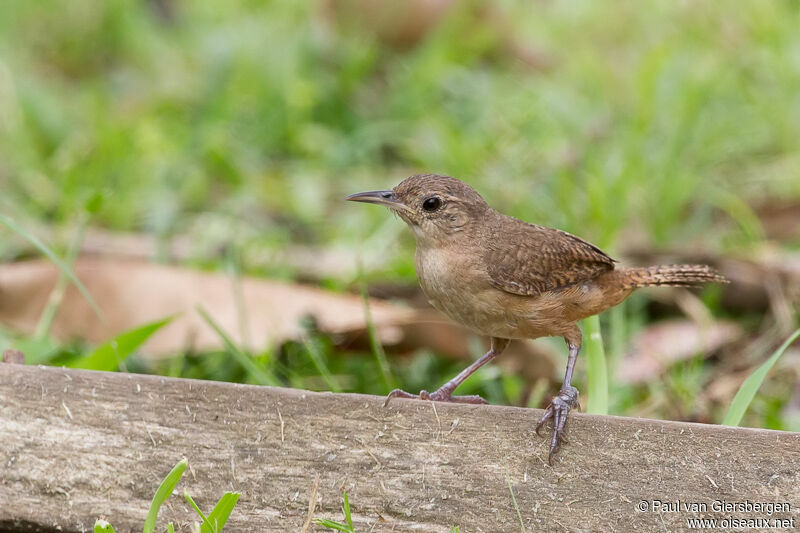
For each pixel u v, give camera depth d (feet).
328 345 34.06
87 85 64.49
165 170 49.39
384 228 43.80
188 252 41.63
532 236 26.55
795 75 51.80
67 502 21.56
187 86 59.67
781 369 34.63
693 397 32.35
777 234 44.06
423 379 34.01
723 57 54.54
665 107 50.39
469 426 22.09
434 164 49.06
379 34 59.98
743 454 21.31
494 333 26.94
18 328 33.06
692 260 39.96
